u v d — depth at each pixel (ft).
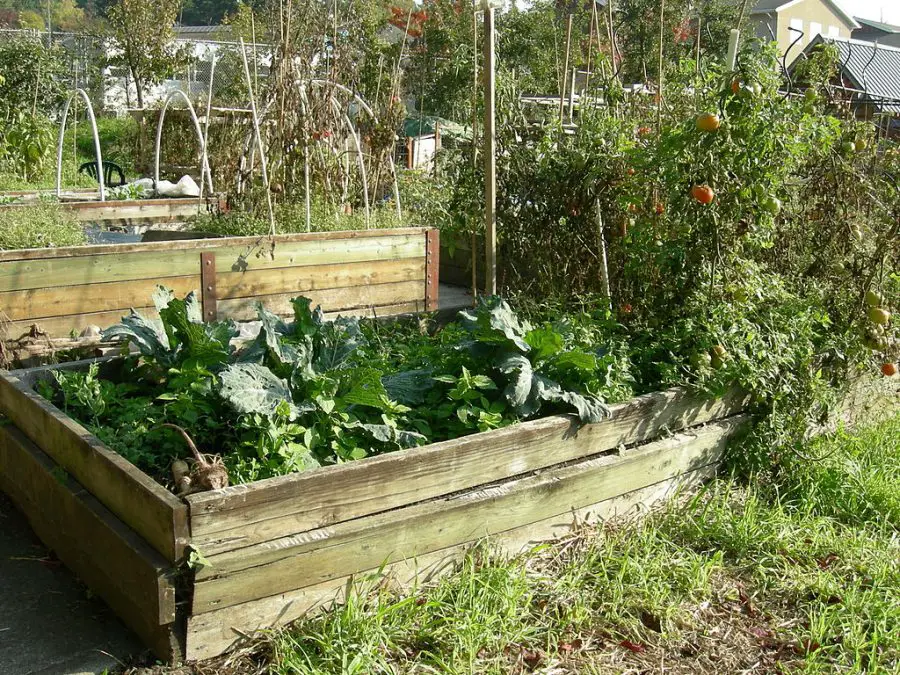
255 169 23.98
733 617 11.54
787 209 18.10
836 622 11.34
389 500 11.00
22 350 15.88
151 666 9.68
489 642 10.30
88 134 74.38
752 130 14.82
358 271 20.59
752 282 15.64
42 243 19.29
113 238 26.18
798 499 15.11
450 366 14.16
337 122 23.94
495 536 11.97
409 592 11.12
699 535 13.23
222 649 9.78
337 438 11.88
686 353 15.52
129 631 10.34
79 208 28.32
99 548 10.61
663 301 16.38
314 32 23.97
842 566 12.82
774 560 12.77
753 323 16.03
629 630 11.00
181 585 9.51
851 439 16.80
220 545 9.58
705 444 14.92
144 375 14.05
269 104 23.24
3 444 13.57
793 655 10.80
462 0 51.42
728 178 14.98
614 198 17.33
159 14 82.43
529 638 10.54
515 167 18.75
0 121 46.19
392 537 10.80
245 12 56.75
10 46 62.18
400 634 10.21
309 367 12.56
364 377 12.07
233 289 18.75
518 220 19.01
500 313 13.83
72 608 10.85
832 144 17.51
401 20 53.16
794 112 15.28
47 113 64.49
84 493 11.10
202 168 29.63
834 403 16.62
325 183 23.39
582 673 10.11
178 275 17.98
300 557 10.05
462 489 11.81
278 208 22.59
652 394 14.28
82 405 12.89
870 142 18.63
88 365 14.21
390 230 20.89
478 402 13.33
